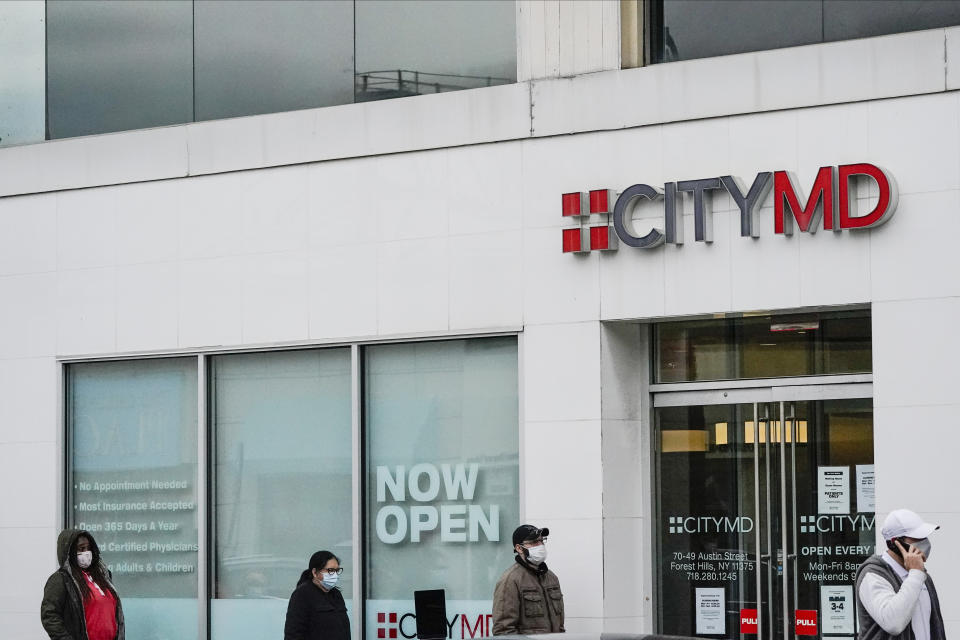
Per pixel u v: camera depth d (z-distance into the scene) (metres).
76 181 17.89
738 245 14.36
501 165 15.57
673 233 14.55
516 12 15.87
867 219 13.68
